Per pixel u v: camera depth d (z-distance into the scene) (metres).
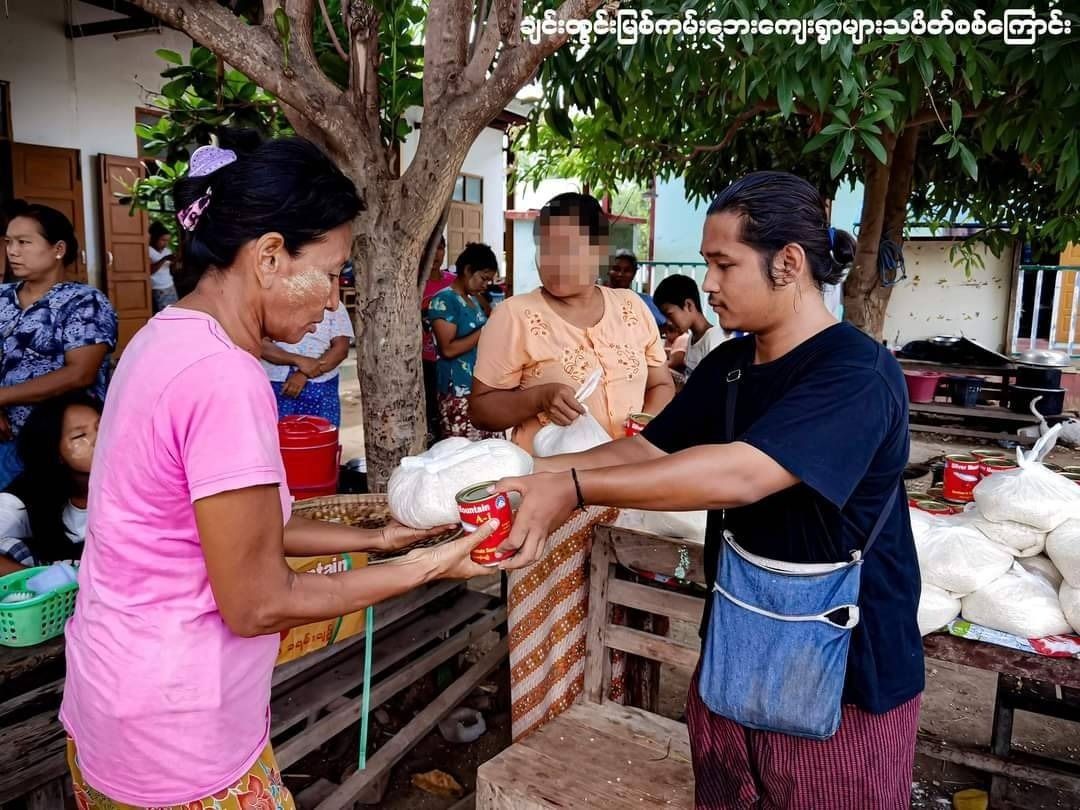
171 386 1.12
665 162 6.06
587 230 2.31
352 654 2.59
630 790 1.84
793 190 1.31
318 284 1.24
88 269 8.20
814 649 1.30
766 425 1.25
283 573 1.18
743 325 1.39
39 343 2.86
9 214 2.88
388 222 2.71
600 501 1.35
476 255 4.70
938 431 6.86
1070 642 1.88
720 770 1.52
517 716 2.45
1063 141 3.29
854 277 5.53
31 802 1.98
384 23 3.19
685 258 10.92
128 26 7.36
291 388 3.70
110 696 1.18
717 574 1.45
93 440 2.53
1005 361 7.17
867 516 1.32
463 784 2.64
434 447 1.82
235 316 1.22
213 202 1.18
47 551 2.55
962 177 6.05
